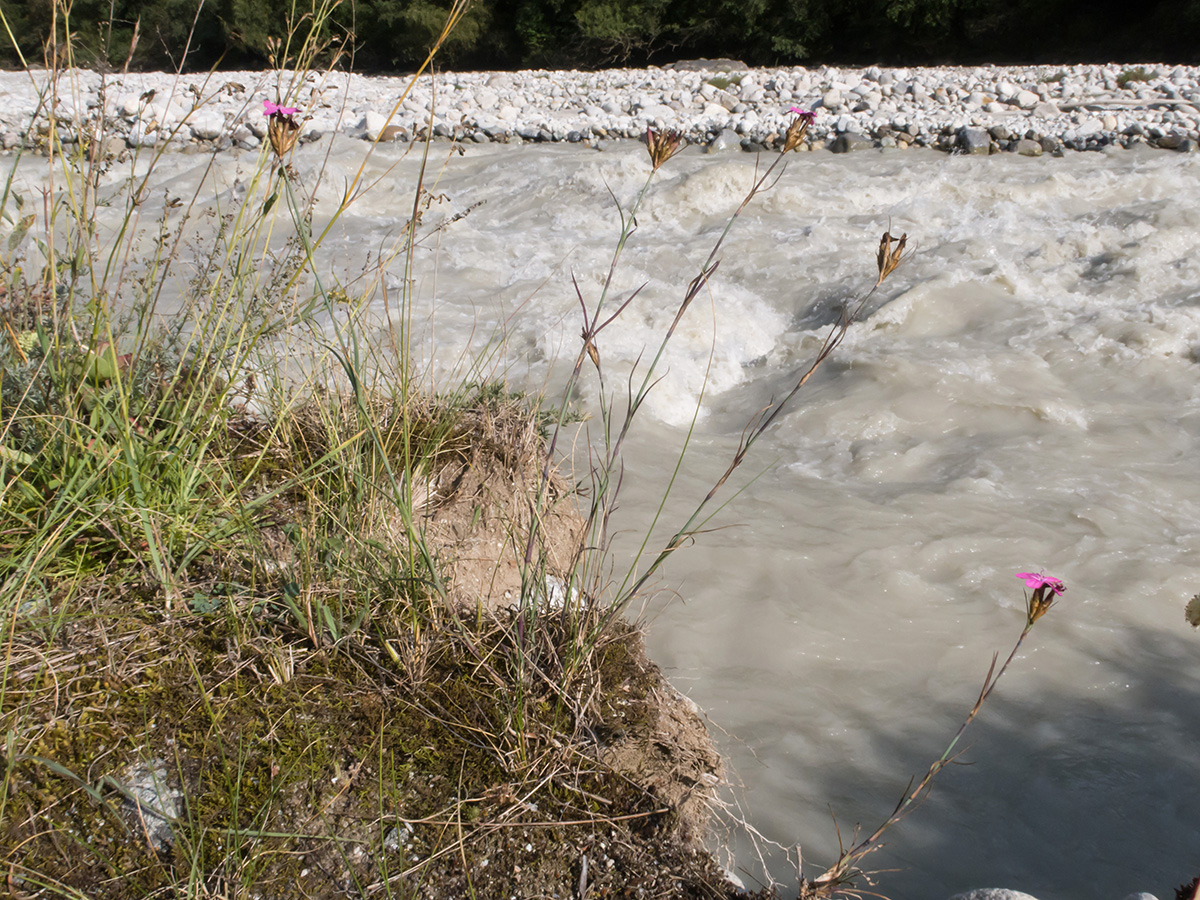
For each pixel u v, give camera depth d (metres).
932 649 3.73
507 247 8.84
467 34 27.56
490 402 3.43
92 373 2.54
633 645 2.64
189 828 1.89
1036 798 3.04
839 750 3.21
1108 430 5.45
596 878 2.02
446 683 2.30
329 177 10.48
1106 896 2.70
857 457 5.29
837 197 9.80
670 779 2.26
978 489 4.87
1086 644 3.75
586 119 13.81
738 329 7.03
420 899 1.91
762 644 3.71
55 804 1.88
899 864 2.77
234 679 2.18
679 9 27.94
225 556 2.44
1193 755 3.21
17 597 2.09
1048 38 25.16
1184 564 4.23
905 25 25.80
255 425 2.98
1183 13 22.50
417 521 2.78
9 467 2.43
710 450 5.43
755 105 14.30
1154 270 7.25
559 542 3.20
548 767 2.17
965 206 9.39
